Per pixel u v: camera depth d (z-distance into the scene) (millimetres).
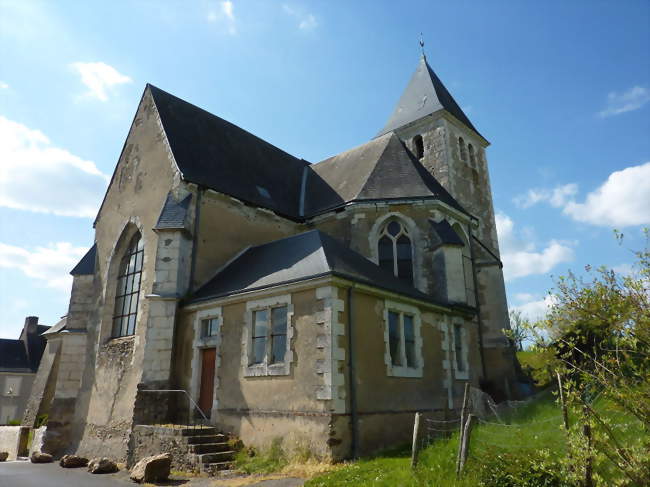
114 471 11766
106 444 14133
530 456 6684
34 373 40125
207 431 11180
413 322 13008
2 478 10906
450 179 24719
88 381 16297
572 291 4852
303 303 10945
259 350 11641
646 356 4422
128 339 15375
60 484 9953
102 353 16078
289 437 10188
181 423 12727
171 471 10359
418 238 16609
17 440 17719
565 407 5090
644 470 4426
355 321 10906
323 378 9969
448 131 26016
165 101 18328
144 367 13094
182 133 17469
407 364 12305
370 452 10148
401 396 11602
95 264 18438
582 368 4895
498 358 19125
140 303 15094
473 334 17516
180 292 14016
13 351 41062
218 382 12188
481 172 27969
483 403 13867
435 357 13406
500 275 20547
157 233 14578
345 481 7758
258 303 11938
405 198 16938
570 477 5070
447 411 13023
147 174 17016
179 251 14320
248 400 11344
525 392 18062
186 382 13055
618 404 4605
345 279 10695
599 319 4668
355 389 10258
